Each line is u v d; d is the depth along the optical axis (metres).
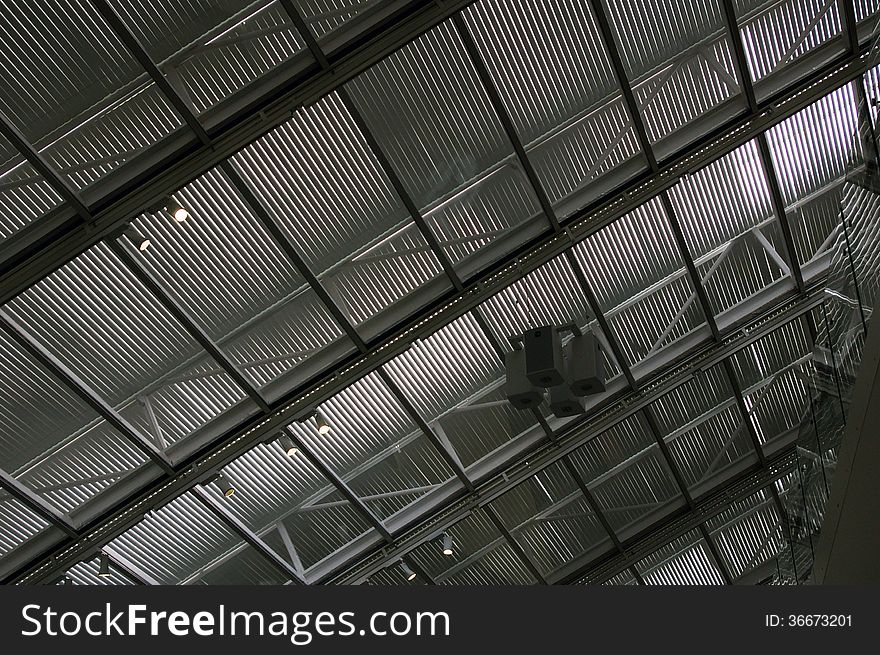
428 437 22.16
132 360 18.62
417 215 18.44
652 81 19.14
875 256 11.56
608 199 19.81
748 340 23.52
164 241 17.55
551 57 18.11
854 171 12.59
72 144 15.91
